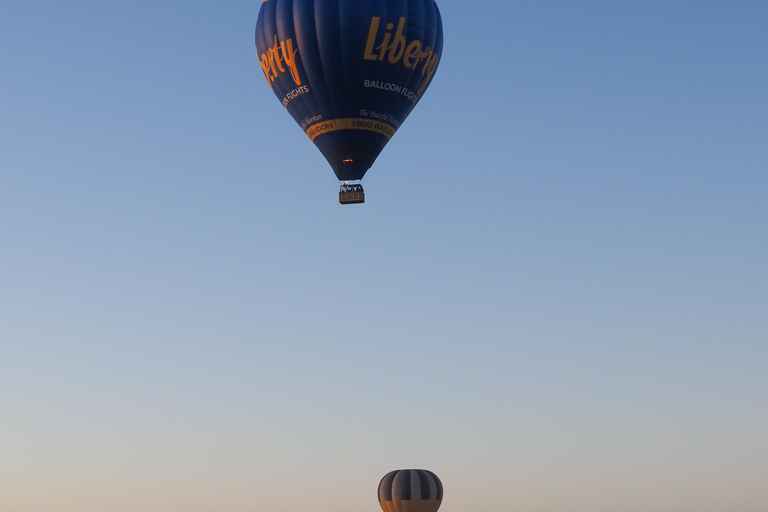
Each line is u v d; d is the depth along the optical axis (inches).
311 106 2456.9
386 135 2488.9
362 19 2370.8
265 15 2468.0
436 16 2471.7
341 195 2501.2
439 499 3029.0
